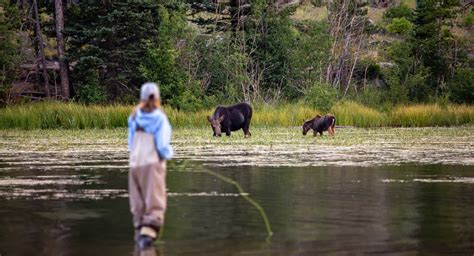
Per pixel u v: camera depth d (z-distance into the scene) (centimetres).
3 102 12125
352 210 3309
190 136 8462
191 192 3875
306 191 3906
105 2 12406
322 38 14112
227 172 4803
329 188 4034
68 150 6556
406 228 2897
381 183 4266
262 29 14312
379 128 10525
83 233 2792
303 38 14288
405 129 10206
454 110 11781
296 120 10800
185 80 12731
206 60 13738
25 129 9862
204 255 2423
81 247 2548
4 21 12288
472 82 14238
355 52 15325
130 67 12731
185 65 13162
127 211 3278
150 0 12706
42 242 2631
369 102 13538
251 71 13912
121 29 12244
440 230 2862
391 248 2538
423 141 7812
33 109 10294
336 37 14688
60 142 7525
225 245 2573
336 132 9412
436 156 6038
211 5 14175
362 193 3841
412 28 15300
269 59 14100
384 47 16125
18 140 7800
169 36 12456
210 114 10606
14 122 9981
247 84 13525
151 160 2642
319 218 3105
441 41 15025
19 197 3697
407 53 14675
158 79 12400
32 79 13475
